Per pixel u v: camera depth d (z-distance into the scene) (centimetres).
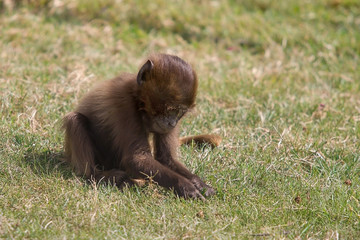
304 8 2547
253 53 2150
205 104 1508
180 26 2264
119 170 1049
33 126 1223
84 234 800
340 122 1453
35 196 920
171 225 860
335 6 2597
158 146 1088
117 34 2133
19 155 1070
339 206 970
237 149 1196
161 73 961
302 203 980
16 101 1343
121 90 1023
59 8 2217
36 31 1995
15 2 2236
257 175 1070
